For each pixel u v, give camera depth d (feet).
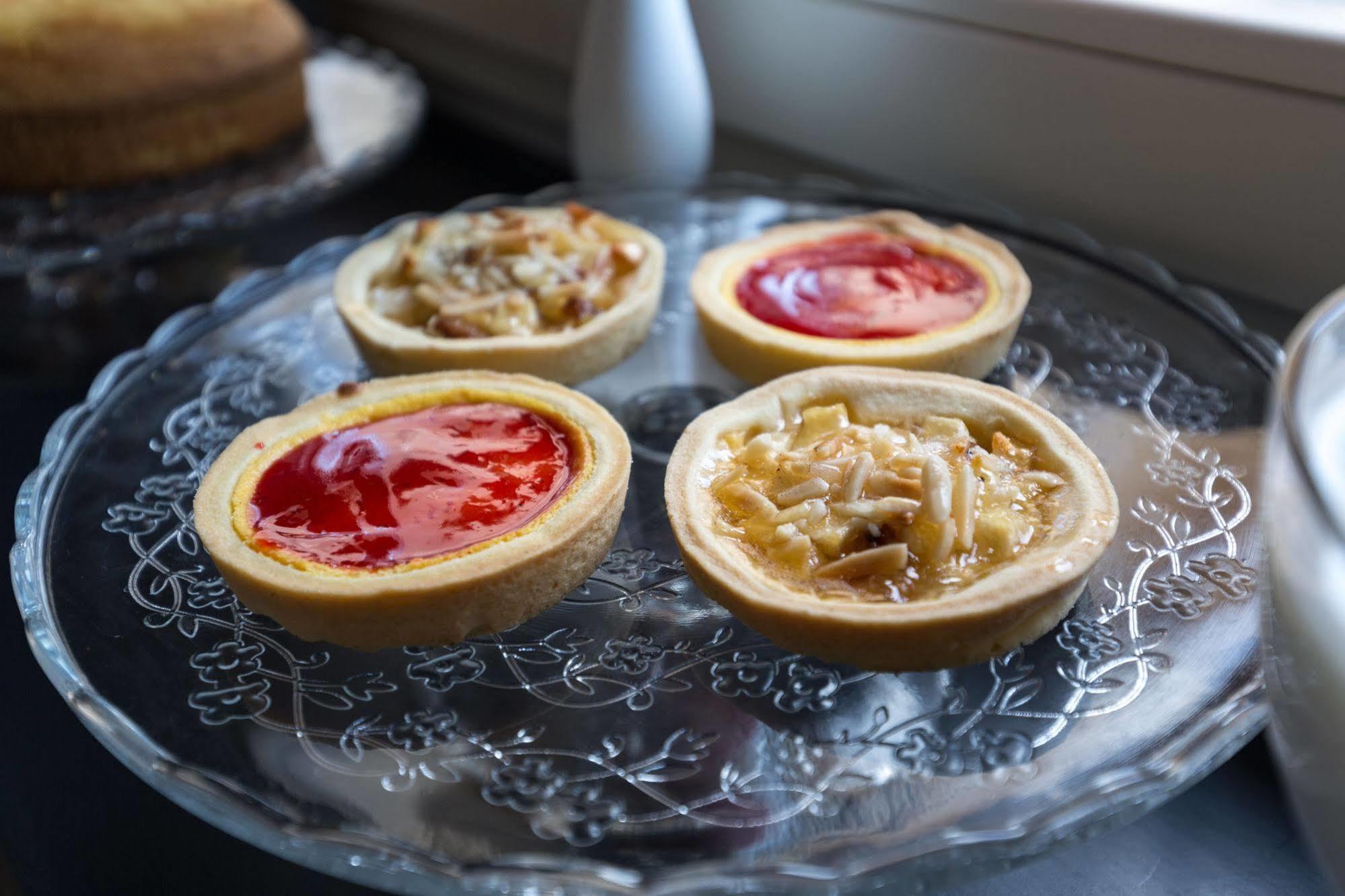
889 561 0.83
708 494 0.92
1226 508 0.91
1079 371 1.05
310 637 0.86
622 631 0.86
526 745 0.78
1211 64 1.08
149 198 1.45
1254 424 0.99
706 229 1.27
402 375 1.08
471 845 0.72
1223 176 1.12
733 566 0.85
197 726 0.79
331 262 1.22
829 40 1.34
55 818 0.86
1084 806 0.71
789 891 0.68
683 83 1.34
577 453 0.95
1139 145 1.16
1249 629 0.82
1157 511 0.92
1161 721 0.77
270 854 0.83
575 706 0.81
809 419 0.96
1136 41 1.12
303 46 1.60
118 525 0.93
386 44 2.00
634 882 0.69
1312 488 0.60
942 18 1.24
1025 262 1.18
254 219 1.36
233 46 1.49
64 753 0.90
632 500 0.97
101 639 0.84
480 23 1.73
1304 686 0.62
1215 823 0.83
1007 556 0.85
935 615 0.80
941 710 0.79
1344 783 0.60
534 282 1.12
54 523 0.93
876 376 1.00
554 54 1.63
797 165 1.47
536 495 0.91
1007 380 1.05
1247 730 0.74
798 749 0.78
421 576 0.84
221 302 1.16
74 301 1.39
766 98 1.44
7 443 1.16
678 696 0.81
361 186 1.61
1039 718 0.78
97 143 1.44
